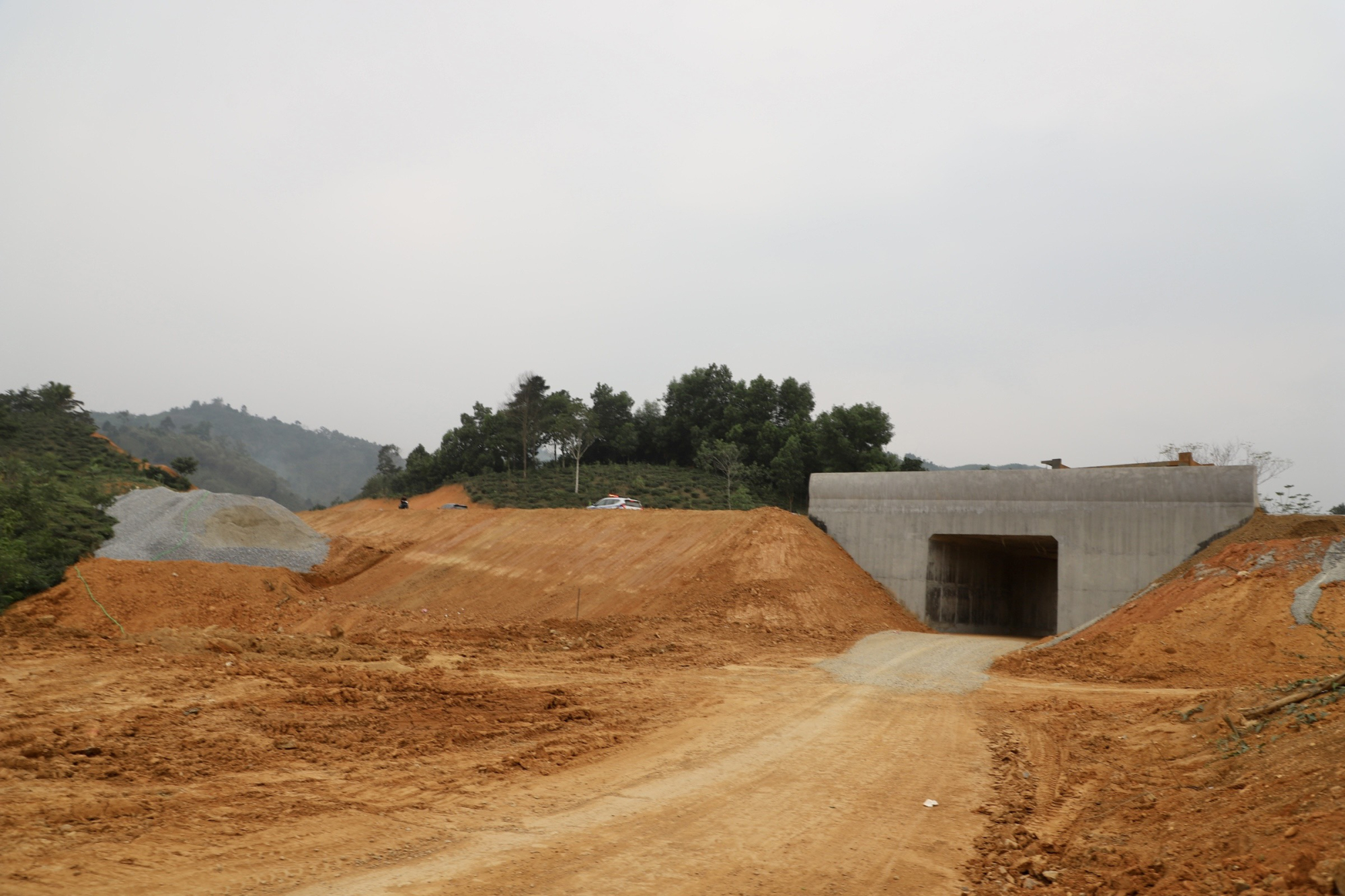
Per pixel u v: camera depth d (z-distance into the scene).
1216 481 31.06
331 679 19.67
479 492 81.38
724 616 31.98
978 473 36.34
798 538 38.38
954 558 39.38
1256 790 8.54
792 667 24.33
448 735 14.80
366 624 34.94
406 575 42.34
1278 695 13.76
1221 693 15.60
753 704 18.44
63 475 52.88
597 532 42.81
